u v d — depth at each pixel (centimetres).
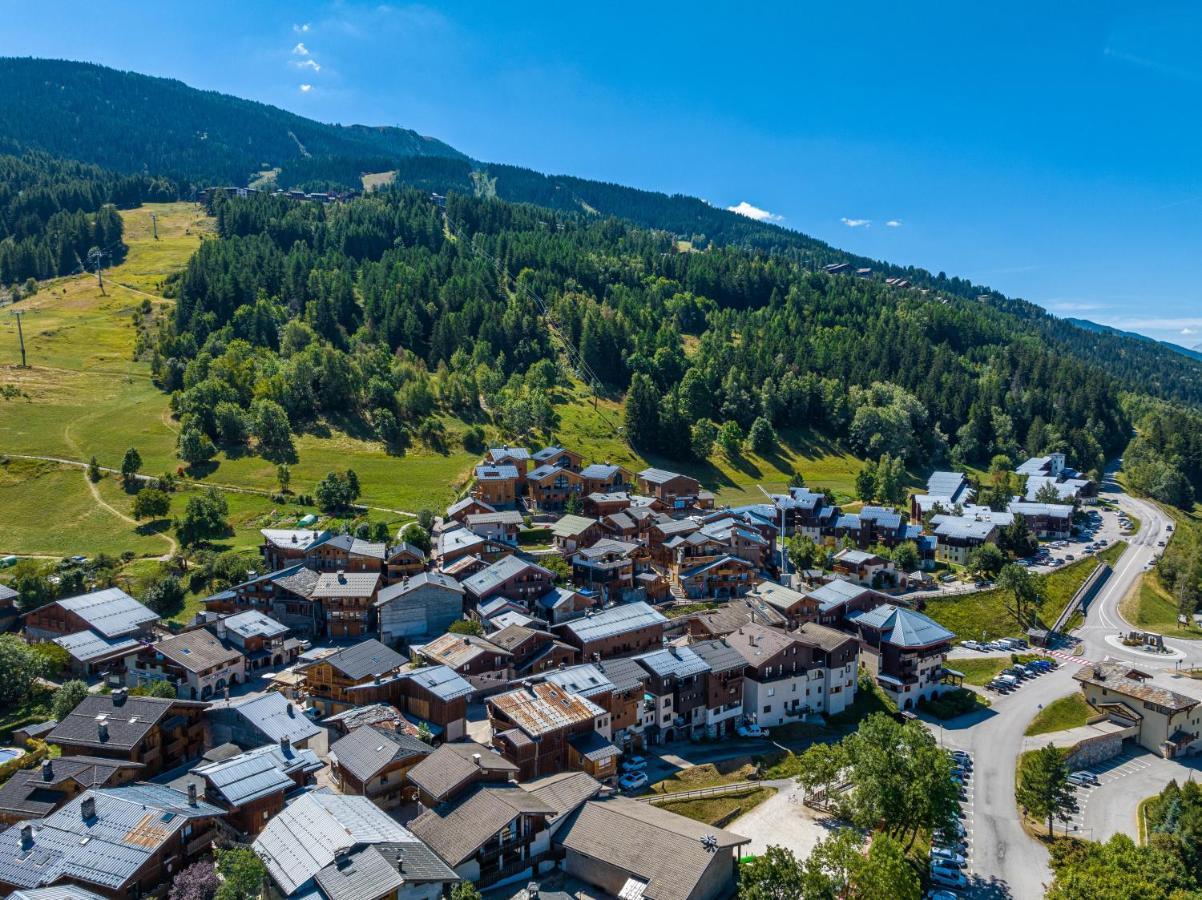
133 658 9612
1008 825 8775
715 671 9762
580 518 14525
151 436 18662
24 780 6931
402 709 8844
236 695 9469
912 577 15350
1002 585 14838
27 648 9400
